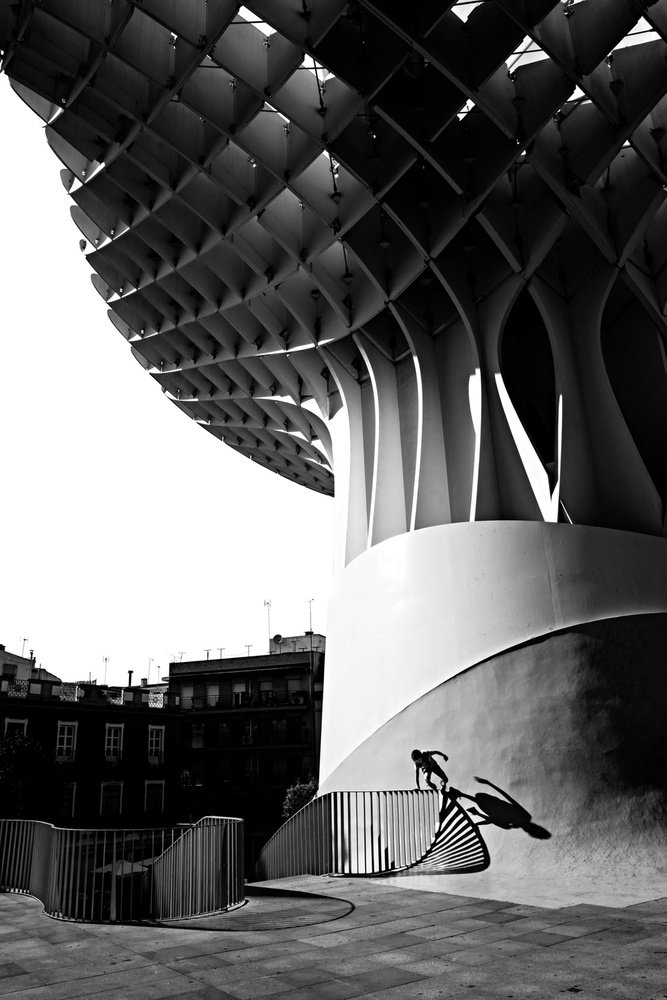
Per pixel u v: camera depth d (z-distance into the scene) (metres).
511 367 19.06
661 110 14.49
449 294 16.78
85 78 13.20
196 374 27.66
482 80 12.05
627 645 14.52
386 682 16.12
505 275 16.67
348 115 13.35
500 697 14.42
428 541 16.33
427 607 15.88
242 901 9.95
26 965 6.79
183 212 18.06
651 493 16.05
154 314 23.66
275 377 24.27
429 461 17.61
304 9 11.88
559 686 14.21
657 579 15.37
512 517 16.67
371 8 11.22
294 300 19.42
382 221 17.61
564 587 14.94
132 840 9.73
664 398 17.69
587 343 17.11
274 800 52.25
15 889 11.70
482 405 16.78
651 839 12.59
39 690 41.97
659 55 12.84
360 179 14.54
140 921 8.86
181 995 5.71
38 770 35.12
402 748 15.05
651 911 8.84
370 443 20.28
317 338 19.92
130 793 43.06
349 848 13.07
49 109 15.89
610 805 13.09
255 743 53.81
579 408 16.81
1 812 32.88
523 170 16.41
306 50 11.88
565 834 12.82
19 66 13.83
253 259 18.06
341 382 20.31
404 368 19.47
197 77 13.64
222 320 22.59
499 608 15.12
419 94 13.77
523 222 16.12
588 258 17.41
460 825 13.40
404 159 14.27
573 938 7.44
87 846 9.66
